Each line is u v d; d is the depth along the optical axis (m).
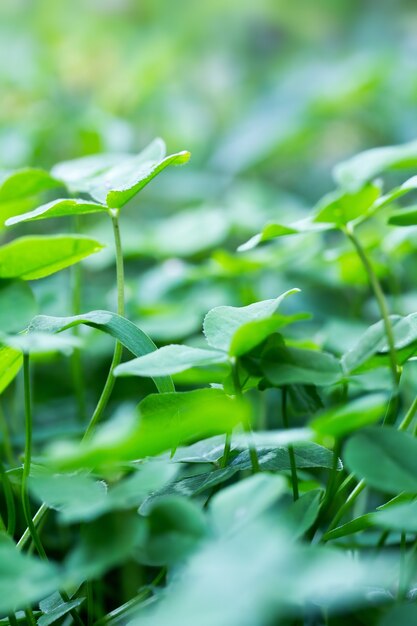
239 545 0.28
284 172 1.22
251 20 1.59
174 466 0.30
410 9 1.51
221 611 0.27
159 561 0.29
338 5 1.55
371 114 1.17
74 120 0.85
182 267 0.66
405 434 0.31
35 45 1.23
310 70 1.33
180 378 0.34
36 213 0.34
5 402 0.59
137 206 1.06
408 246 0.52
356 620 0.33
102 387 0.60
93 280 0.82
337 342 0.46
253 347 0.32
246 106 1.38
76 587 0.36
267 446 0.34
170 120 1.15
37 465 0.34
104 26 1.40
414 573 0.33
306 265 0.60
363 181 0.36
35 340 0.31
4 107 1.00
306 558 0.28
